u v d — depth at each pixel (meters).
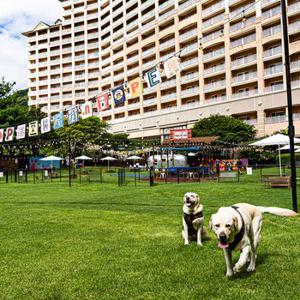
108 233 6.77
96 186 20.14
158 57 61.00
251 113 46.19
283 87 41.53
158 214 9.07
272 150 34.09
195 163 30.48
